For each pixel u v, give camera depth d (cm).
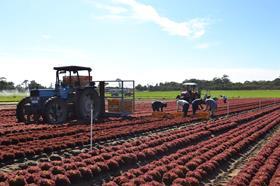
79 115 2930
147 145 1980
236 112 4609
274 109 5222
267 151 1900
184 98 4962
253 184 1319
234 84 17512
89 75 3047
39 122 2852
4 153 1672
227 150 1912
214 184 1434
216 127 2788
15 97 8400
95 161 1612
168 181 1401
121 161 1623
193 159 1678
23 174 1351
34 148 1808
